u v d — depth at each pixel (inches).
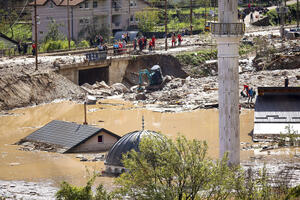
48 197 2260.1
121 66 5629.9
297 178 2135.8
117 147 2679.6
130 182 1701.5
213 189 1679.4
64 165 2901.1
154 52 5871.1
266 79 5039.4
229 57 2459.4
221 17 2464.3
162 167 1692.9
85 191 1745.8
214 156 3011.8
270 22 7736.2
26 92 4753.9
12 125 4023.1
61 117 4291.3
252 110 4333.2
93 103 4749.0
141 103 4771.2
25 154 3179.1
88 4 7440.9
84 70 5713.6
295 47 5713.6
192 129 3804.1
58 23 7406.5
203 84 5191.9
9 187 2475.4
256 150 3051.2
